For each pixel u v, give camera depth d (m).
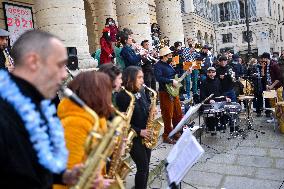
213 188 5.06
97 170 1.96
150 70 7.73
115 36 7.85
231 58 12.01
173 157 2.64
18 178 1.42
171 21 14.04
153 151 6.21
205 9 41.06
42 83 1.66
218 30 44.75
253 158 6.34
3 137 1.40
